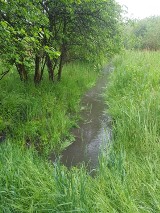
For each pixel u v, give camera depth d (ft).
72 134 17.56
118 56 52.49
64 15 22.34
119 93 23.34
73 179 9.64
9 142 13.24
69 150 15.46
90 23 23.41
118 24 24.79
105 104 24.11
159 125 14.75
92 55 26.78
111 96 24.08
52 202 8.84
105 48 26.50
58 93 22.99
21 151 12.88
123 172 10.49
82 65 38.93
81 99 25.90
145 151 12.86
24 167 10.93
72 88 26.40
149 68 28.63
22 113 17.84
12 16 15.29
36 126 16.55
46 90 22.59
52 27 22.62
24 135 15.65
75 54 28.99
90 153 15.10
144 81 23.02
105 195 9.47
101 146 14.42
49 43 21.66
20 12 14.35
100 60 29.43
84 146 15.96
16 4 13.78
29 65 15.23
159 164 11.03
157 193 9.31
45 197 9.14
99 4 21.62
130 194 9.45
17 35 15.69
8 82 23.59
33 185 9.62
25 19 15.31
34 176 10.22
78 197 8.76
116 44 26.16
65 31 24.16
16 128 15.87
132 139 14.16
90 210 8.47
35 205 8.81
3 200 9.23
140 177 10.48
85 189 9.43
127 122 15.19
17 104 18.03
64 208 8.57
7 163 10.87
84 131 18.12
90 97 26.73
